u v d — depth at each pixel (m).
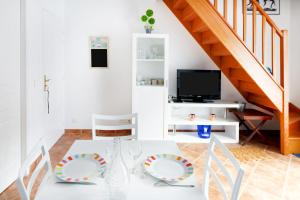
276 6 5.01
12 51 2.87
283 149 3.98
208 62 5.05
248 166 3.52
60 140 4.57
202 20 3.62
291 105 4.93
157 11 4.93
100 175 1.41
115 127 2.34
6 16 2.72
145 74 4.62
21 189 1.16
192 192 1.25
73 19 4.86
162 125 4.50
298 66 4.98
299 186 2.96
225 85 5.12
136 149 1.67
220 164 1.49
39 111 3.61
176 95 5.05
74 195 1.22
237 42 3.67
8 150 2.82
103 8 4.88
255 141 4.66
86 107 5.02
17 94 3.01
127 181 1.28
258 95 4.46
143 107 4.48
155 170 1.48
